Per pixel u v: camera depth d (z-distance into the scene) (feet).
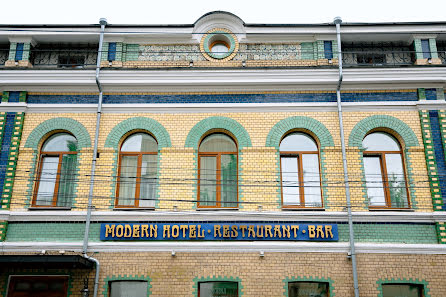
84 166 40.70
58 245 37.83
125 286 37.76
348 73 41.81
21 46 44.06
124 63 43.68
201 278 37.24
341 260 37.50
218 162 41.50
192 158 40.83
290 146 41.81
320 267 37.35
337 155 40.57
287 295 36.76
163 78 42.14
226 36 44.42
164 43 44.39
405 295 37.22
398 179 40.73
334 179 39.96
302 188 40.57
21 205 39.63
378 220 38.58
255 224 38.45
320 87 42.29
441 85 42.01
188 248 37.83
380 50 45.06
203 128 41.60
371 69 41.68
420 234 38.29
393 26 43.29
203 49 44.04
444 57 44.96
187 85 42.24
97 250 37.99
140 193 40.78
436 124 41.19
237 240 38.17
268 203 39.40
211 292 37.47
